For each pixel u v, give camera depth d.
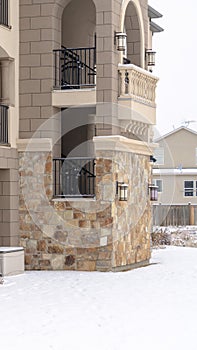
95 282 18.25
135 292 16.75
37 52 20.89
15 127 20.80
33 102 20.89
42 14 20.89
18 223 20.80
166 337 12.39
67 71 22.66
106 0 20.52
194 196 50.09
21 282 18.20
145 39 23.48
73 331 12.79
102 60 20.53
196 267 21.20
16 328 12.98
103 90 20.48
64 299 15.84
